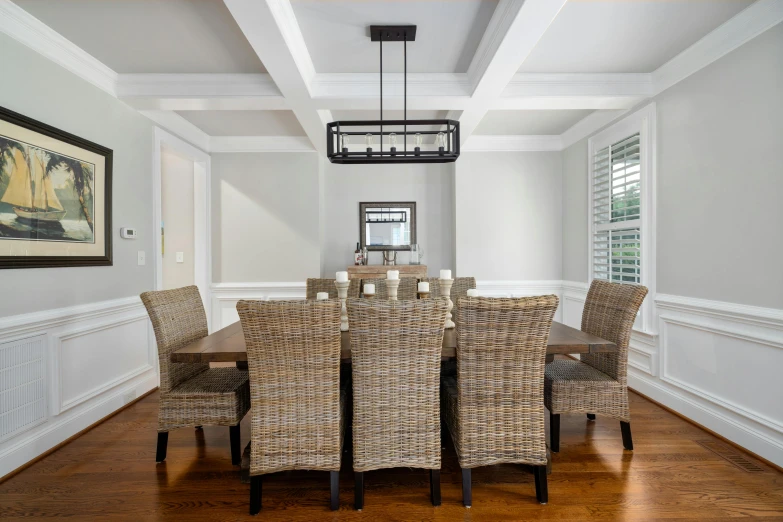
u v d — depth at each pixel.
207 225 4.32
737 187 2.24
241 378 2.25
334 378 1.70
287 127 4.03
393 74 2.84
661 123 2.85
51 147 2.26
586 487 1.88
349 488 1.91
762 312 2.08
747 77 2.17
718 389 2.38
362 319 1.64
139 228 3.11
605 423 2.59
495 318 1.66
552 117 3.84
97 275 2.65
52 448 2.25
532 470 2.05
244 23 1.93
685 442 2.31
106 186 2.73
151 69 2.72
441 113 3.56
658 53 2.58
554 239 4.52
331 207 4.82
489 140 4.45
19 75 2.07
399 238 4.82
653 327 2.93
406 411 1.73
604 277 3.62
